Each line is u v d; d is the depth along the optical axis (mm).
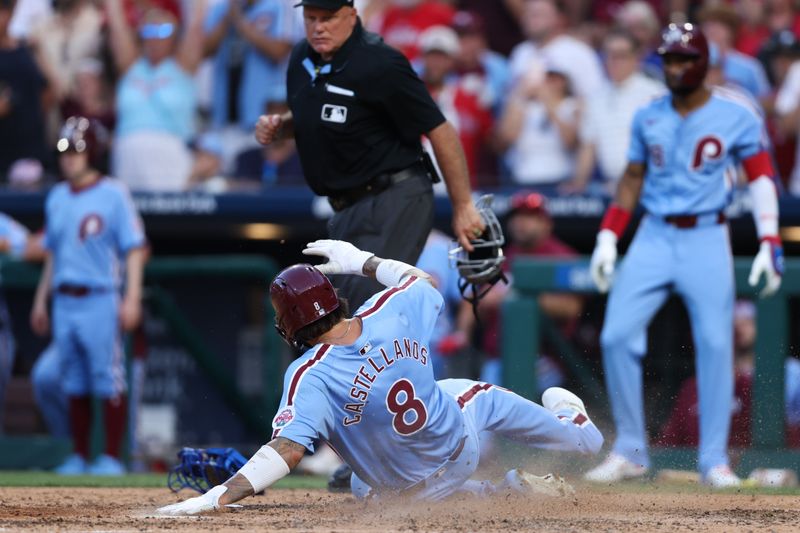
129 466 34781
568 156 39750
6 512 18109
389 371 16609
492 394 18438
